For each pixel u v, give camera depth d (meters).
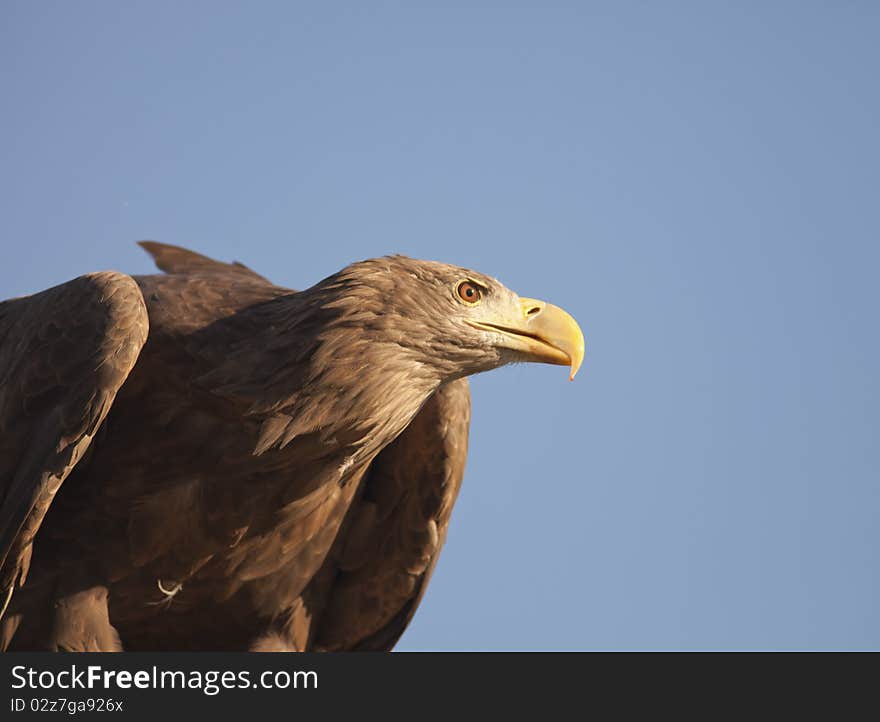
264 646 12.59
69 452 10.76
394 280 11.75
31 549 10.94
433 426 12.98
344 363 11.23
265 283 13.15
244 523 11.57
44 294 11.91
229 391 11.21
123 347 10.92
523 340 12.14
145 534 11.50
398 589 13.70
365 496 13.55
